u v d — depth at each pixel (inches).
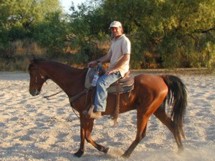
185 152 298.2
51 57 1091.3
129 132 363.3
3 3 1272.1
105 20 1000.2
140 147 314.8
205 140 334.3
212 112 451.8
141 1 902.4
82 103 285.1
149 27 912.9
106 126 391.9
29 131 378.9
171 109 295.6
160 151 304.3
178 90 285.1
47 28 1051.3
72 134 361.7
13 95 633.0
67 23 1027.9
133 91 282.8
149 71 987.3
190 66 1058.7
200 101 531.5
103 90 273.7
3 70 1096.2
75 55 1003.3
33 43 1239.5
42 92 657.6
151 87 281.7
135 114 452.1
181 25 945.5
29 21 1338.6
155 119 420.2
